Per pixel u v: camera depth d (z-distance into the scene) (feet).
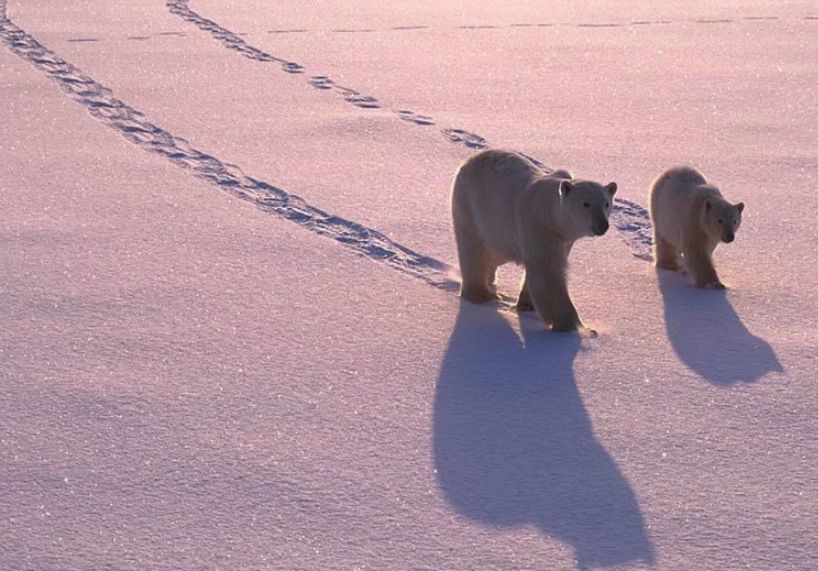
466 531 21.03
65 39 78.89
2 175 46.37
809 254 36.94
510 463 23.57
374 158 50.26
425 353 29.63
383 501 22.08
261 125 56.39
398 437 24.79
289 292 34.09
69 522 21.26
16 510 21.63
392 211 42.39
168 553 20.26
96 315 31.96
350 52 75.87
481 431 25.04
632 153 50.34
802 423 25.14
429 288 34.91
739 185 44.88
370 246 38.68
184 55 74.38
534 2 98.63
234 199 43.91
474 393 27.07
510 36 81.66
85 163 48.70
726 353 29.19
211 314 32.19
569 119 57.11
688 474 23.00
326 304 33.17
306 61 72.84
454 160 49.93
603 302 33.60
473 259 33.99
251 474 23.11
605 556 20.16
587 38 80.59
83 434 24.80
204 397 26.76
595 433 24.89
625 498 22.12
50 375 27.84
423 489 22.53
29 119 56.70
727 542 20.52
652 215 37.24
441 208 42.75
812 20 86.58
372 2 98.63
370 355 29.45
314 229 40.60
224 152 51.29
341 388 27.37
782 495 22.09
